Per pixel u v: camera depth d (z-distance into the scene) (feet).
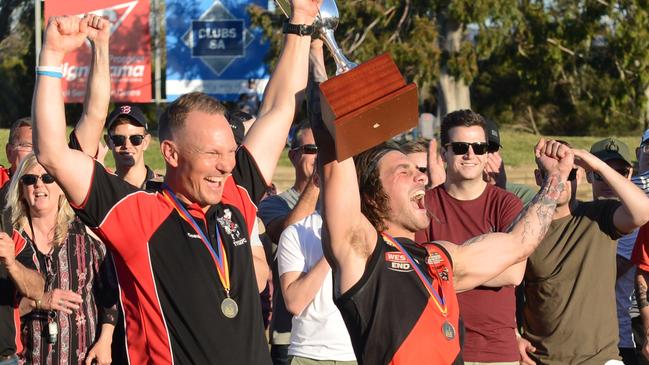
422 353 14.56
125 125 26.20
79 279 21.88
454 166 22.76
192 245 14.99
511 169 80.43
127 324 14.97
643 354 25.55
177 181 15.31
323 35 15.53
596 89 123.03
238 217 15.78
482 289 21.44
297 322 21.61
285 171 76.74
